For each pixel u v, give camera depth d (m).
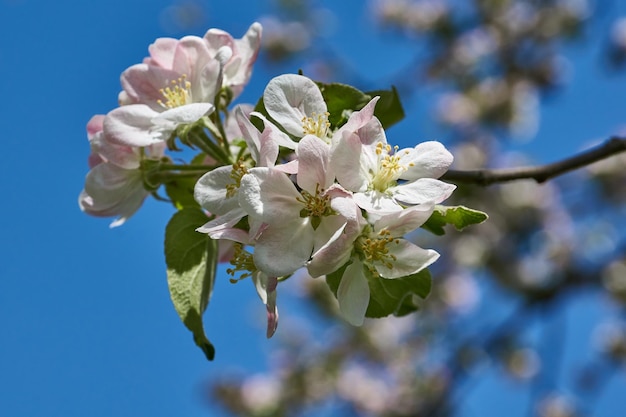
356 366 1.36
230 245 0.48
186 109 0.46
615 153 0.52
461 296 1.32
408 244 0.42
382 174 0.42
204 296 0.45
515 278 1.30
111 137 0.46
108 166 0.48
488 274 1.34
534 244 1.34
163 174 0.48
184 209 0.46
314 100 0.44
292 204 0.42
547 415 1.24
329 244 0.40
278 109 0.44
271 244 0.41
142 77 0.47
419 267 0.42
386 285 0.45
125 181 0.48
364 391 1.31
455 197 1.20
